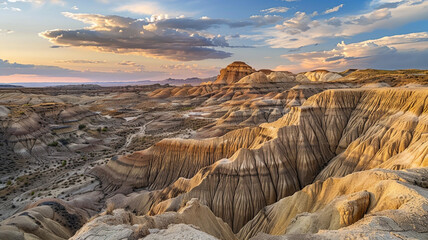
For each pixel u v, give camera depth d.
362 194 29.78
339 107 83.62
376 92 79.38
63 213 48.69
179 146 80.69
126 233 22.53
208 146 79.94
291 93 169.50
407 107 65.31
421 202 23.91
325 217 32.59
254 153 66.25
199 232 22.56
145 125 168.25
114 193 72.75
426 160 40.66
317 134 77.88
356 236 21.11
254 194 58.84
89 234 22.53
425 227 21.16
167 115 189.25
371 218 23.92
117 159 83.06
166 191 63.94
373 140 62.41
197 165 77.56
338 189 39.38
